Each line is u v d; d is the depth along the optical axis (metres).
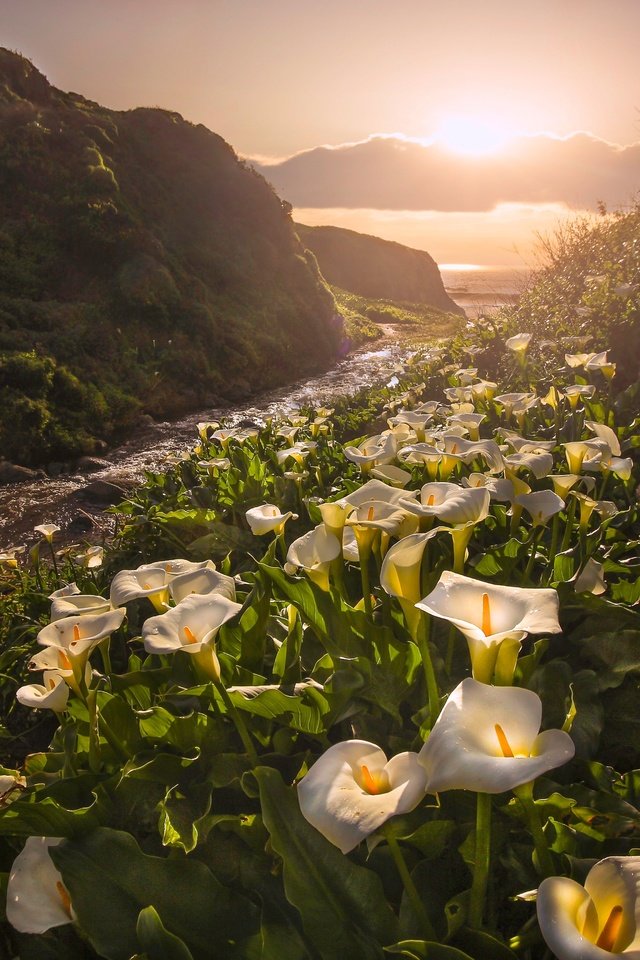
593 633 2.91
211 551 4.78
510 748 1.29
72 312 16.64
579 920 1.22
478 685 1.37
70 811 2.01
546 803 1.88
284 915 1.92
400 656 2.50
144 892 1.94
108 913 1.91
